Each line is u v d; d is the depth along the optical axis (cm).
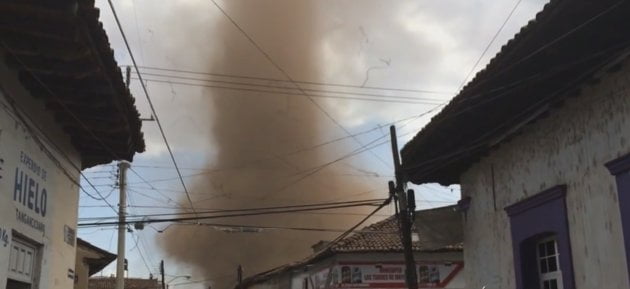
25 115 812
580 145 834
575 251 838
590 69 784
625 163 724
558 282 930
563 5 669
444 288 2841
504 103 927
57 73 767
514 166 1023
